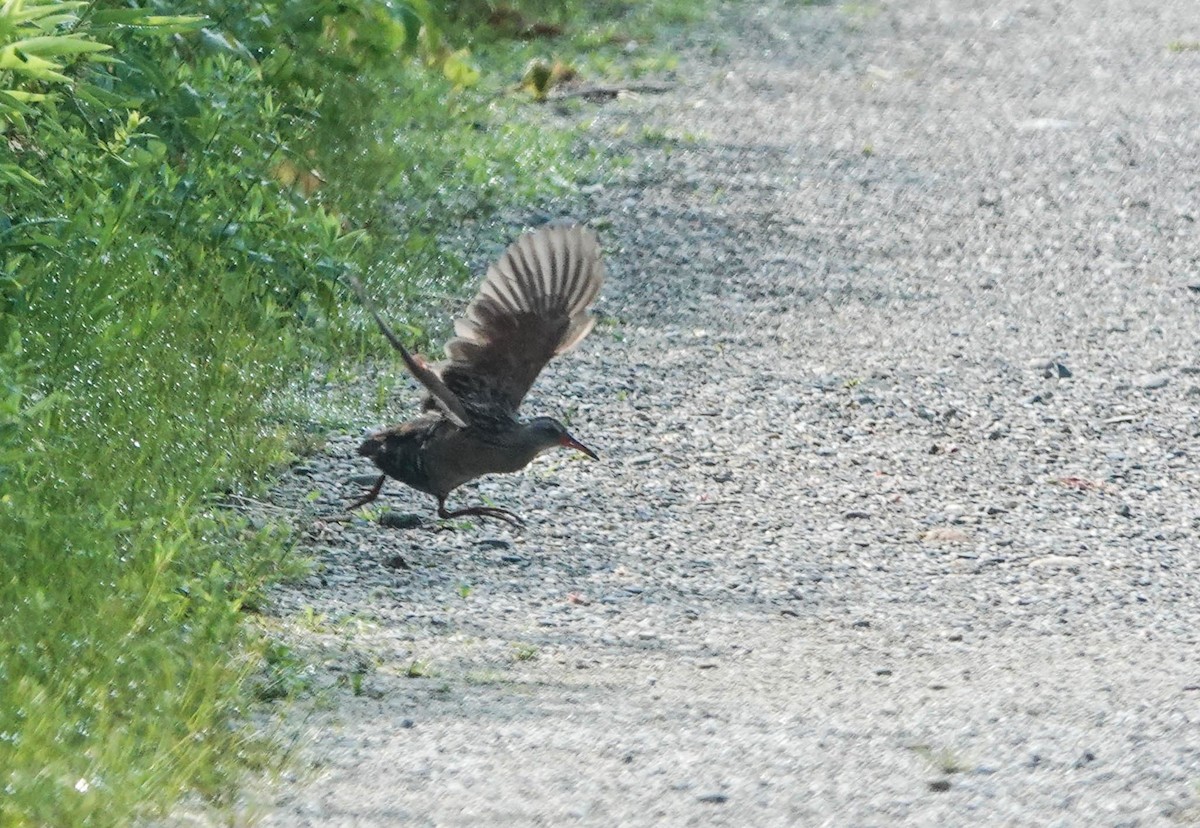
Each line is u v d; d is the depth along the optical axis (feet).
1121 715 29.09
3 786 23.38
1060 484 44.83
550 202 67.26
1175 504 43.88
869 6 114.01
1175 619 36.70
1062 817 24.53
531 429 35.65
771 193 71.10
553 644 33.99
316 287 51.13
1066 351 54.65
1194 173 76.23
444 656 32.73
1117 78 95.91
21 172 40.75
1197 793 25.39
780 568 39.14
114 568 31.01
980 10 114.62
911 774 26.16
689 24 105.40
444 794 24.91
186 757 25.25
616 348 52.95
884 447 46.70
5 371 34.35
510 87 86.28
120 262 43.70
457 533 39.81
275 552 35.73
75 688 26.81
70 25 41.09
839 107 87.71
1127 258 64.49
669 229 65.36
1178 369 53.42
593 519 41.32
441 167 67.87
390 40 64.54
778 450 46.21
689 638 34.73
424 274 56.39
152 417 39.06
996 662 33.40
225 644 30.58
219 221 49.88
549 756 26.71
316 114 60.85
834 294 59.36
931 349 54.39
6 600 29.14
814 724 28.63
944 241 65.82
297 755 26.20
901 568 39.42
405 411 46.32
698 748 27.25
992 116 86.63
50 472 33.63
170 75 50.93
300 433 43.86
